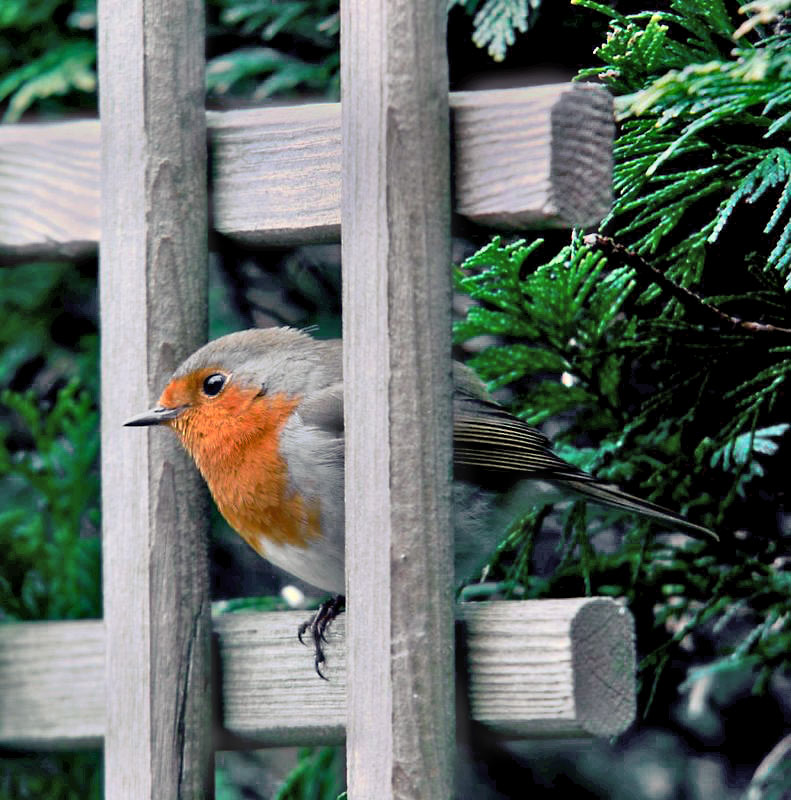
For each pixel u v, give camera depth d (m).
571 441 8.24
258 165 6.11
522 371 7.25
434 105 5.37
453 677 5.31
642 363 7.85
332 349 6.80
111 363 6.36
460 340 7.04
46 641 6.57
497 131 5.32
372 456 5.41
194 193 6.22
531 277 6.62
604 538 8.57
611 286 6.79
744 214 6.89
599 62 7.75
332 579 6.48
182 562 6.20
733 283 7.21
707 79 5.39
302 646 6.03
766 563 7.48
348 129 5.52
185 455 6.30
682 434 7.55
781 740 8.55
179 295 6.27
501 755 9.01
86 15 9.64
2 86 9.73
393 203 5.38
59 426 9.26
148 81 6.22
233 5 9.35
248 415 6.50
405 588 5.32
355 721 5.40
